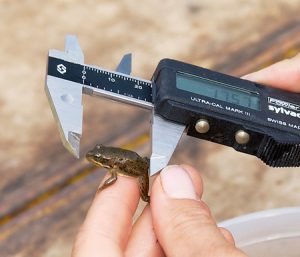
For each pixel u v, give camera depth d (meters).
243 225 0.36
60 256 0.40
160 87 0.29
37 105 0.46
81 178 0.43
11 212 0.42
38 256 0.40
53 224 0.41
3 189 0.42
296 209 0.36
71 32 0.49
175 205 0.28
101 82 0.29
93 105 0.46
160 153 0.28
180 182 0.28
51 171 0.43
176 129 0.29
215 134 0.29
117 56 0.48
